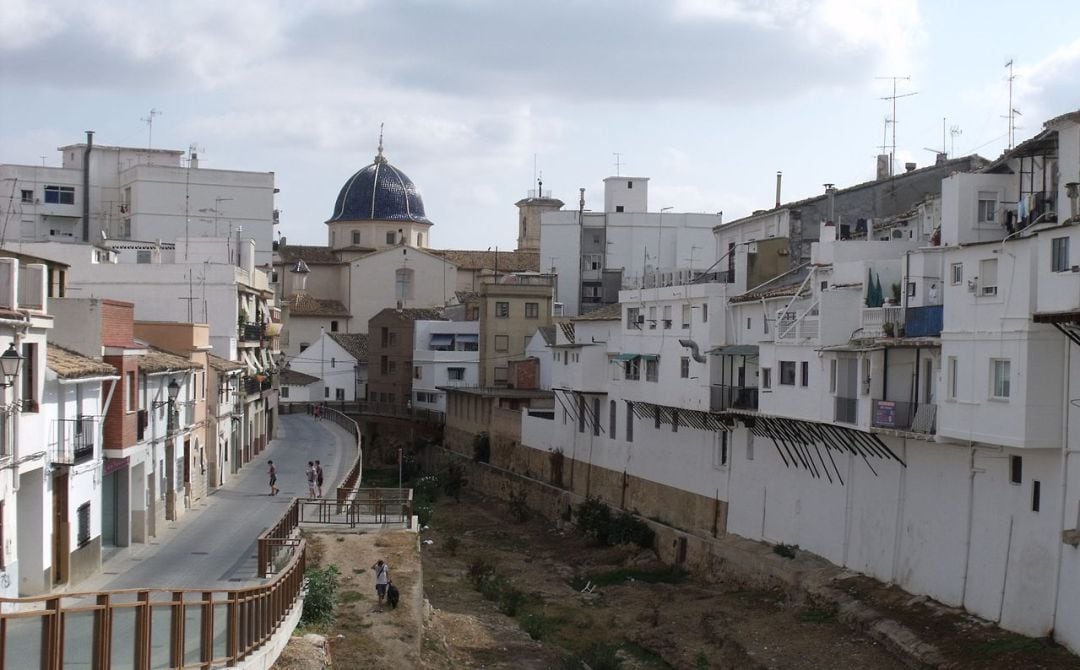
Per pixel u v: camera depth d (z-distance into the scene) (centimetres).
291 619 3403
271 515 5544
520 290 10838
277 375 10000
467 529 7888
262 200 10275
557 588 6078
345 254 14038
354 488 6041
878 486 4991
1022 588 4075
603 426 7881
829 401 5050
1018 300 3941
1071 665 3700
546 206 15225
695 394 6394
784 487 5747
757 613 5169
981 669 3866
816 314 5297
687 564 6266
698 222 11625
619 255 11588
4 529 3177
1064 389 3897
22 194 10206
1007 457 4178
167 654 2291
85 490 3912
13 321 3159
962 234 4431
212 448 6481
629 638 5122
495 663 4481
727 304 6297
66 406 3766
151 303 7300
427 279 13712
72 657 2017
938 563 4562
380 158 14775
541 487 8388
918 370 4666
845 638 4597
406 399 11825
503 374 10844
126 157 10562
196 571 4091
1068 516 3859
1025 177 4444
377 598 4197
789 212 6594
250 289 7962
